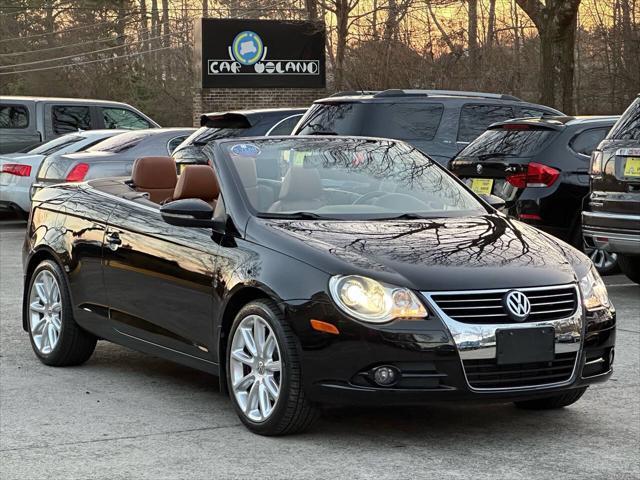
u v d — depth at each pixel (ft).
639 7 112.98
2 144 63.10
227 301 19.20
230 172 20.97
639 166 32.24
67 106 65.21
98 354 26.16
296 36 115.85
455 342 17.20
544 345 17.76
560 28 78.23
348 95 44.11
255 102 115.55
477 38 116.37
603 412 20.62
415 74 114.21
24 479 16.26
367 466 16.90
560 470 16.78
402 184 21.99
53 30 233.55
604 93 118.21
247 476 16.39
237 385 19.11
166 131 51.44
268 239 19.08
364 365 17.24
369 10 123.44
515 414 20.43
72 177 48.75
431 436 18.75
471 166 38.29
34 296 25.12
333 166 21.94
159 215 21.91
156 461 17.19
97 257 23.08
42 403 21.17
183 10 205.46
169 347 21.22
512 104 44.01
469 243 19.16
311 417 18.20
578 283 18.62
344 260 17.95
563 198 36.63
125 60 220.43
